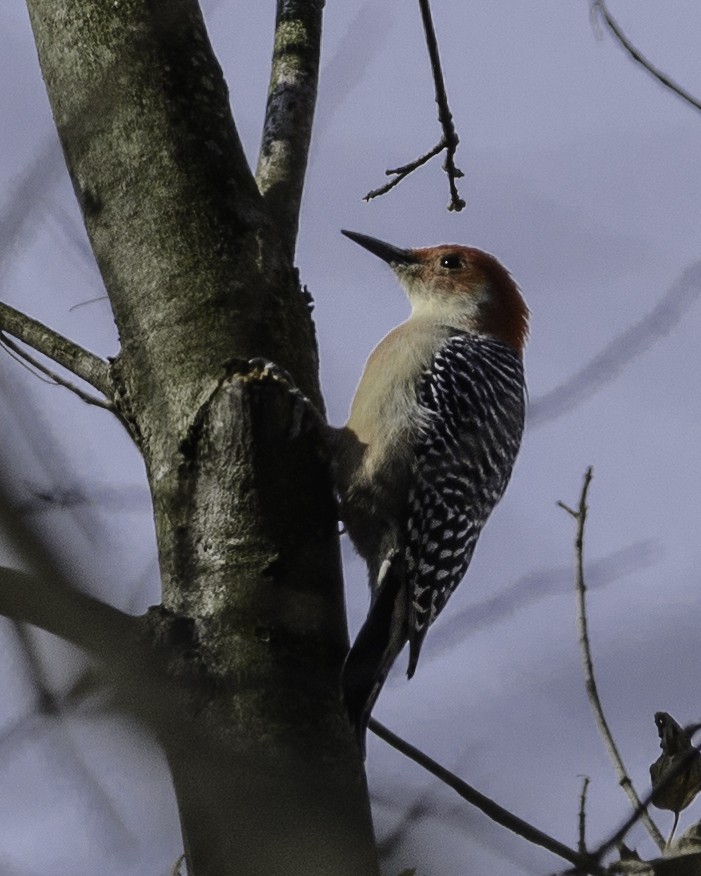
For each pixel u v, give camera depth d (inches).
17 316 370.9
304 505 328.8
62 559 160.7
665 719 316.5
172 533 326.6
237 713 296.2
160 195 354.6
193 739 185.2
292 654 307.7
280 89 417.7
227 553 319.3
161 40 363.9
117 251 355.3
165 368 341.1
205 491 327.0
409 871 227.5
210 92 366.3
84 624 190.9
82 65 362.9
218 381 332.8
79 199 364.8
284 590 314.3
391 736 315.9
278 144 402.9
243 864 229.3
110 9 365.1
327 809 253.3
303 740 296.8
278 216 380.2
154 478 335.3
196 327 342.3
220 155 361.4
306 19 435.2
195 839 244.5
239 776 225.1
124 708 173.6
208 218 354.0
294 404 331.9
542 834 287.0
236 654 304.3
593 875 279.4
